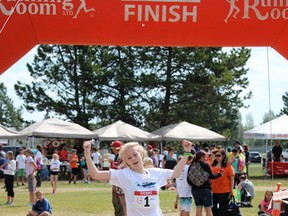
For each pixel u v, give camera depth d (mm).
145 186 6148
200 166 12281
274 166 31922
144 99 43344
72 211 16953
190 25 9688
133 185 6133
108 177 6148
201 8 9625
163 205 18422
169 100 42812
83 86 42875
